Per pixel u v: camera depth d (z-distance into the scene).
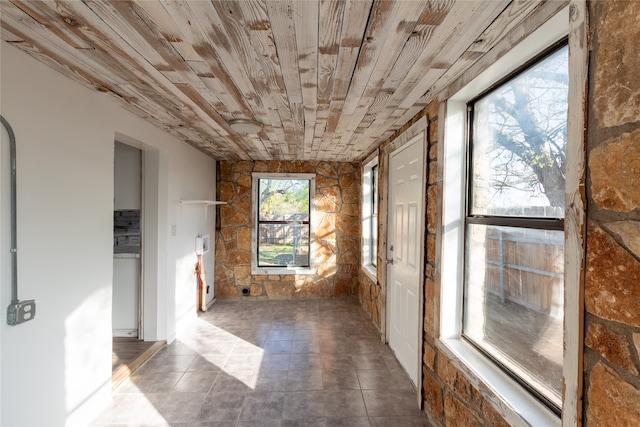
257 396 2.13
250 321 3.57
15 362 1.35
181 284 3.23
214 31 1.15
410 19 1.07
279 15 1.05
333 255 4.45
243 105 2.01
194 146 3.43
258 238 4.46
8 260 1.31
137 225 2.95
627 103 0.65
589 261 0.75
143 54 1.34
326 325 3.46
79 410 1.74
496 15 1.05
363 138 2.97
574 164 0.79
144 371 2.45
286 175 4.39
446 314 1.79
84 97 1.73
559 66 1.14
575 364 0.78
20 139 1.36
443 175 1.78
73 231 1.67
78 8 1.03
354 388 2.24
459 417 1.59
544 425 1.08
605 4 0.70
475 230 1.69
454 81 1.62
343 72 1.50
